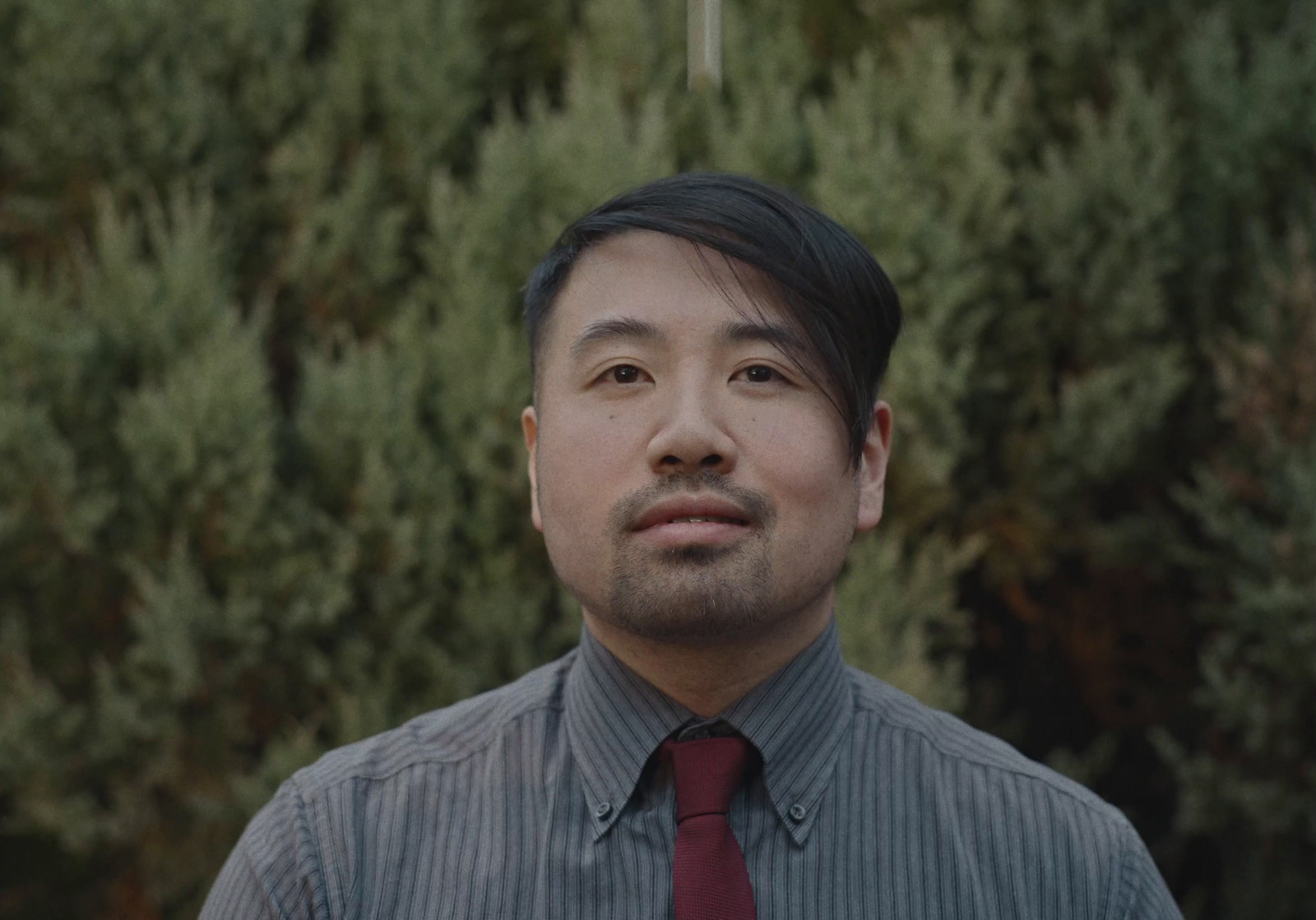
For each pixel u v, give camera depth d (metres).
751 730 1.36
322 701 2.67
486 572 2.66
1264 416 2.75
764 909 1.31
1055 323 2.95
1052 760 3.03
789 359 1.32
